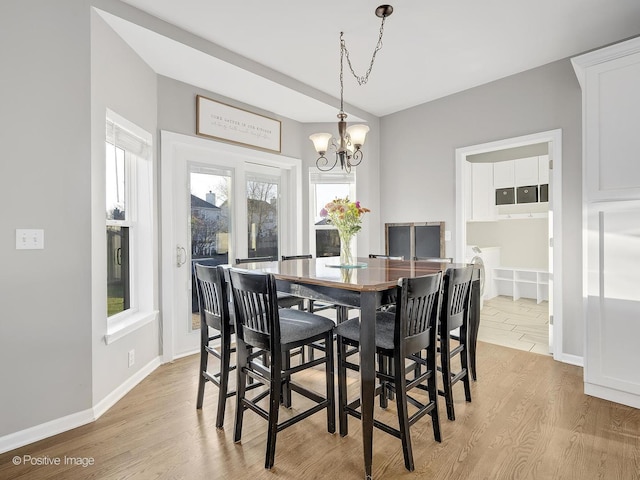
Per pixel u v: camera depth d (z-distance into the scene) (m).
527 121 3.12
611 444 1.74
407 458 1.54
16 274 1.76
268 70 3.01
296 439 1.81
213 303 2.01
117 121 2.31
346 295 1.62
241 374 1.78
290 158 3.95
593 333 2.26
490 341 3.44
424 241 3.91
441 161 3.75
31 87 1.81
